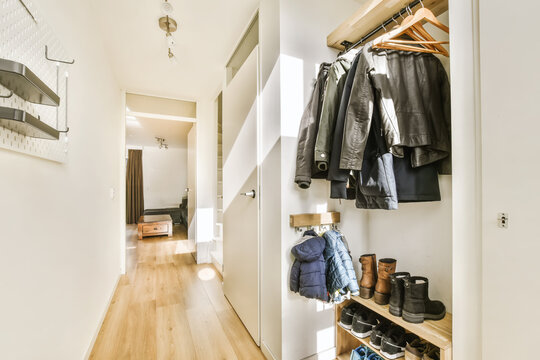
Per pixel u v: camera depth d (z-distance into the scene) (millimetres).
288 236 1331
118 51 2215
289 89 1360
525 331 663
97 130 1782
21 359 776
